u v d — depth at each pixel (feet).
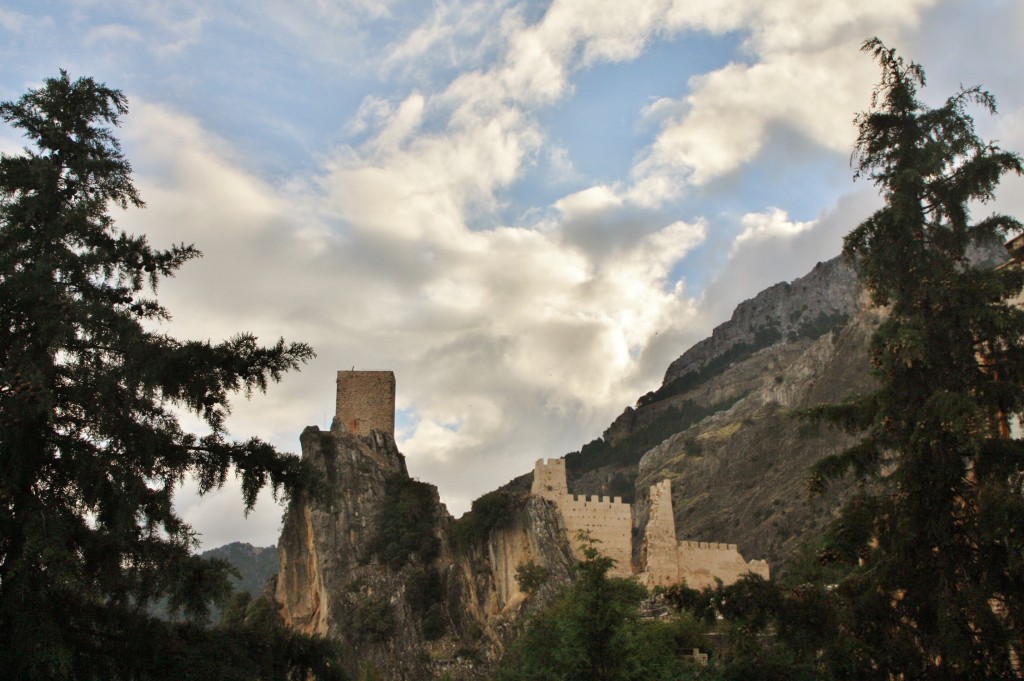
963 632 91.09
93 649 88.84
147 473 94.73
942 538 95.25
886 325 105.50
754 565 361.10
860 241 110.93
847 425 108.58
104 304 96.89
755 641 105.29
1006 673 90.07
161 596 93.04
